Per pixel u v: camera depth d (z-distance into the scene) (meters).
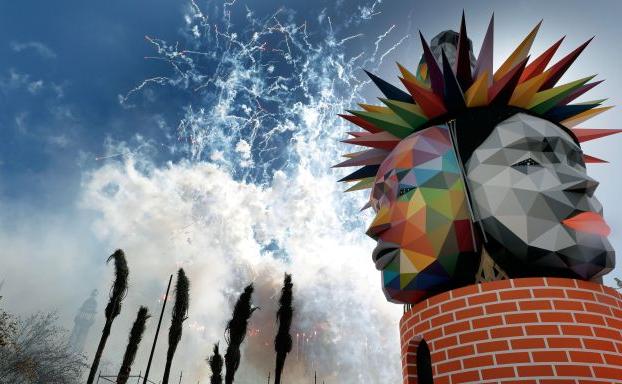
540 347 11.71
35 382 30.42
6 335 27.11
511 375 11.59
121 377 25.55
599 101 16.22
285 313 27.08
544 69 16.52
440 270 14.42
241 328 26.53
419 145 16.05
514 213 13.76
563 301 12.34
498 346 12.09
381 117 17.92
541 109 16.17
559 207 13.71
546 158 14.55
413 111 17.03
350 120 19.64
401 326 15.90
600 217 13.95
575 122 17.38
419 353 15.02
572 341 11.74
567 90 15.60
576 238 13.43
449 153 15.51
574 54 15.16
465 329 12.78
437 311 13.63
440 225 14.44
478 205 14.38
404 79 16.30
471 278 14.51
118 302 24.89
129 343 26.78
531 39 16.00
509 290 12.66
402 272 14.88
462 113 16.30
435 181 15.06
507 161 14.52
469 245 14.22
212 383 32.97
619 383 11.39
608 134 17.70
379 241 16.20
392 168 16.34
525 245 13.47
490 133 15.48
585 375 11.29
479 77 16.48
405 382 15.25
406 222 15.05
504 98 15.72
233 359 25.52
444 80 15.79
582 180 13.94
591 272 13.62
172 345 26.19
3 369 28.77
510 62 16.42
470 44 20.89
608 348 11.88
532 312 12.22
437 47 20.22
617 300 12.99
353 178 20.45
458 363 12.55
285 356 25.84
